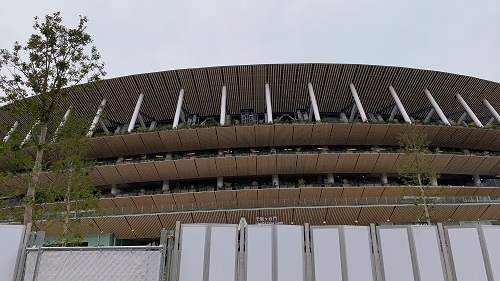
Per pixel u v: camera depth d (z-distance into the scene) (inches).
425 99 1814.7
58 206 583.5
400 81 1717.5
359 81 1704.0
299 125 1513.3
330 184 1448.1
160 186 1606.8
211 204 1362.0
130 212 1342.3
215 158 1453.0
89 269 237.3
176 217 1331.2
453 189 1418.6
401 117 1882.4
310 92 1675.7
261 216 1343.5
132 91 1701.5
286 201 1354.6
